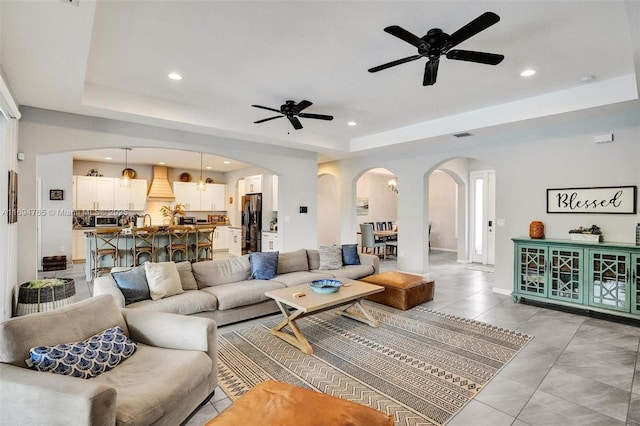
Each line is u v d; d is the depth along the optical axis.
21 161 3.72
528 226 4.87
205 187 9.13
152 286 3.34
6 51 2.41
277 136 5.51
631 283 3.73
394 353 3.05
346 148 6.66
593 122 4.26
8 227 3.10
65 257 6.95
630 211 3.99
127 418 1.51
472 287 5.62
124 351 2.04
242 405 1.61
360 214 10.45
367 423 1.49
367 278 4.78
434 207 10.61
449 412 2.18
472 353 3.05
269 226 8.48
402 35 2.21
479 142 5.38
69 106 3.75
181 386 1.83
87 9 1.89
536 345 3.21
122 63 3.18
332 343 3.29
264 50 2.91
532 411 2.18
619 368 2.75
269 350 3.12
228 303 3.59
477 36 2.68
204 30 2.58
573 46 2.85
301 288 3.77
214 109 4.68
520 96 4.14
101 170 8.70
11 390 1.50
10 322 1.71
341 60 3.11
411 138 5.55
